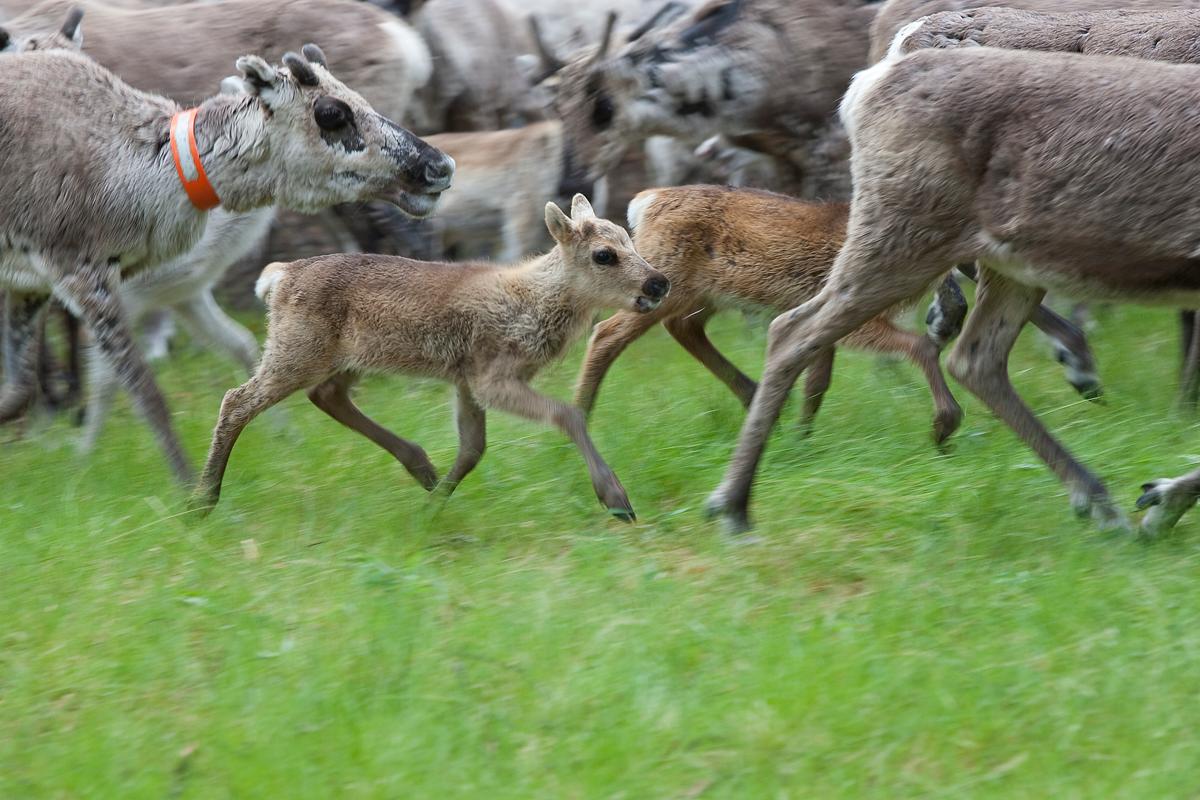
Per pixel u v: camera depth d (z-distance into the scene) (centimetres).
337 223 1844
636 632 852
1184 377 1274
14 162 1156
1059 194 955
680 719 765
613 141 1850
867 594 916
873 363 1429
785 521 1055
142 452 1285
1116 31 1294
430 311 1087
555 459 1203
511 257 1834
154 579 974
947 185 987
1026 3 1491
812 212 1234
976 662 812
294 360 1102
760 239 1234
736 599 906
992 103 970
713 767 733
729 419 1282
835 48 1780
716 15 1798
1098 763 727
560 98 1870
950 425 1194
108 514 1095
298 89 1166
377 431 1155
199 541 1032
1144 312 1630
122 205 1174
